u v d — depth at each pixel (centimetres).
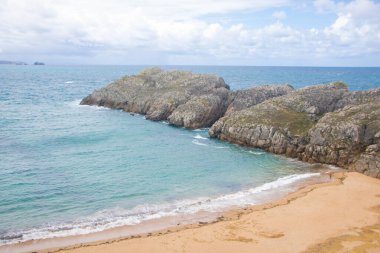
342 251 2614
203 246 2723
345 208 3406
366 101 5803
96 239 2833
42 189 3888
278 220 3158
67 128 7025
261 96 7631
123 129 7038
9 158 4938
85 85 18075
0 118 7875
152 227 3053
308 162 5016
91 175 4372
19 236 2875
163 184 4122
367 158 4478
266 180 4272
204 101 7531
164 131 6944
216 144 5975
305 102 6209
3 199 3600
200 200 3659
